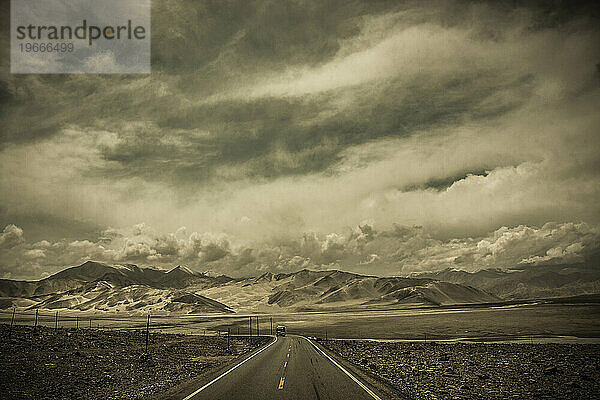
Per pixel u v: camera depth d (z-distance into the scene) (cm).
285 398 1573
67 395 1725
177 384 1955
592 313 12025
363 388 1806
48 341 3856
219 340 6919
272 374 2305
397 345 5600
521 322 10519
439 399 1597
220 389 1778
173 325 16025
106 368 2598
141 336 6041
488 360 3256
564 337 7025
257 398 1573
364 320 16325
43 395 1719
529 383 2041
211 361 3316
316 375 2258
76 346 3722
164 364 2997
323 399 1555
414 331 9950
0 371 2200
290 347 5066
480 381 2095
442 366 2827
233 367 2703
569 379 2180
